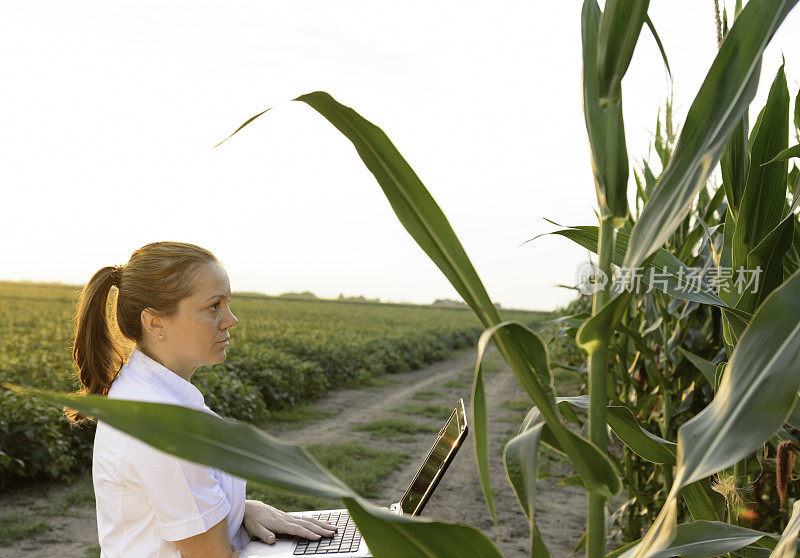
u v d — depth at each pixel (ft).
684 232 8.32
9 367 27.02
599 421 2.06
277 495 16.43
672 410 8.73
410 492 5.25
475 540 1.94
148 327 4.50
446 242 2.09
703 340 8.46
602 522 2.00
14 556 12.79
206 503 4.10
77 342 4.81
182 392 4.48
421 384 45.98
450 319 165.07
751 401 2.21
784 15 2.01
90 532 14.23
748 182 3.89
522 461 2.06
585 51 2.19
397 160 2.09
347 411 33.12
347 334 69.87
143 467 3.98
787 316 2.30
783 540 2.33
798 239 4.64
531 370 2.01
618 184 2.06
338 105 1.98
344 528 5.04
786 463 3.74
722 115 1.98
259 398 28.91
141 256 4.58
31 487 17.29
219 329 4.64
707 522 2.94
